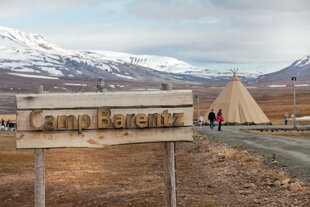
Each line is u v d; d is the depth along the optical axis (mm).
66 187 20172
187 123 9484
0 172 25922
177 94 9477
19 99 9406
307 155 24375
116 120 9414
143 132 9469
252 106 65812
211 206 14164
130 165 27703
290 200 14047
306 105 141500
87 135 9453
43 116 9430
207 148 31859
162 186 19203
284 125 63156
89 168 26672
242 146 30250
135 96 9445
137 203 16000
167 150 9672
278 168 19953
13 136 59031
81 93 9445
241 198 14969
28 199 18562
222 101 66250
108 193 18234
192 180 19469
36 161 9602
